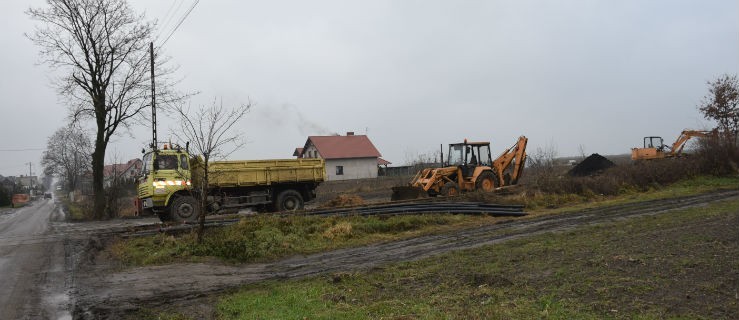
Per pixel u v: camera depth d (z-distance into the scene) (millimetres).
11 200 64938
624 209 17109
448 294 7238
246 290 8406
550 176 24141
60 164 77500
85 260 10945
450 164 23781
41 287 8547
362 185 40625
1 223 26203
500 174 23812
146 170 17312
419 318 6172
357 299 7371
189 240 12297
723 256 8070
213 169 17438
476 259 9719
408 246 12195
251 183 18344
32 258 11180
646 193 22844
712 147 27125
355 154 62469
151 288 8555
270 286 8609
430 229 14930
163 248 11844
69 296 7965
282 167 19000
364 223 14680
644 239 10352
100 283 8883
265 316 6613
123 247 12250
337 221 14828
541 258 9258
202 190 12383
